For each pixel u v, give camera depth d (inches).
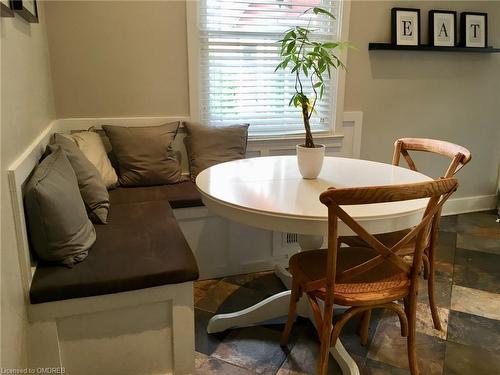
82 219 62.1
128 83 100.3
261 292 92.7
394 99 127.3
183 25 101.0
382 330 78.4
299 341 75.2
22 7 56.0
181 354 63.6
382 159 131.4
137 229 70.6
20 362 50.6
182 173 107.0
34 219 54.7
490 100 139.2
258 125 114.7
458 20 127.6
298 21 111.4
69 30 93.7
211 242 96.3
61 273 56.2
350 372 63.7
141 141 96.3
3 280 45.1
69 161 69.2
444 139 137.3
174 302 60.6
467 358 70.7
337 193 47.6
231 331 78.0
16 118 56.6
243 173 75.7
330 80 118.6
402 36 119.9
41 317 54.8
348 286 58.0
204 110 109.3
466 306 86.4
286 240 103.3
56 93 96.0
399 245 55.0
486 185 148.0
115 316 58.8
